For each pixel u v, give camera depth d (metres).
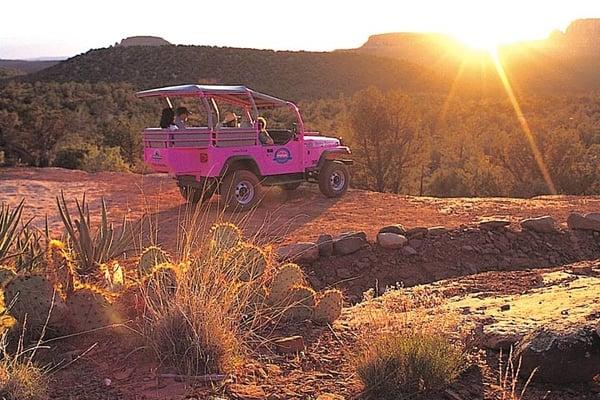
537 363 3.95
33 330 4.43
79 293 4.51
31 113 36.59
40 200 14.15
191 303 4.21
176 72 94.88
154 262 5.14
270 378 4.01
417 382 3.79
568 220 10.29
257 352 4.39
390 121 29.53
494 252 9.37
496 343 4.40
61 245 4.83
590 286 6.18
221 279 4.67
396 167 30.31
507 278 7.75
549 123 53.94
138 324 4.40
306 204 13.29
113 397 3.64
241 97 12.50
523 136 32.44
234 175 12.19
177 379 3.88
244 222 11.16
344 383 3.95
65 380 3.86
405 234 9.45
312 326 5.00
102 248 5.98
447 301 6.08
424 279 8.62
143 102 70.31
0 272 4.61
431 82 116.44
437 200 13.96
